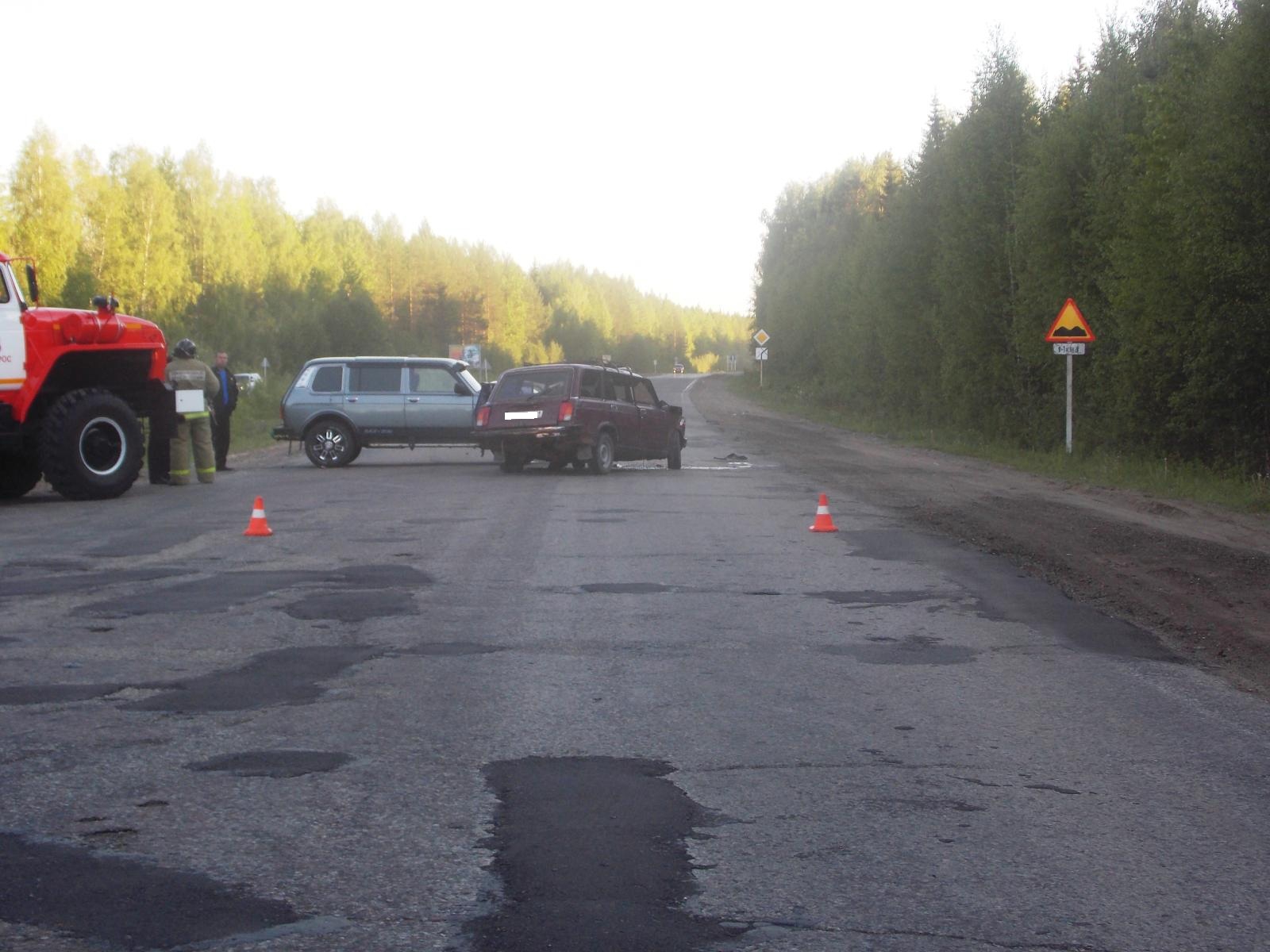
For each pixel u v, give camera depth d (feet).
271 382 157.99
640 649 24.58
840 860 13.85
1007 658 24.11
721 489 57.41
